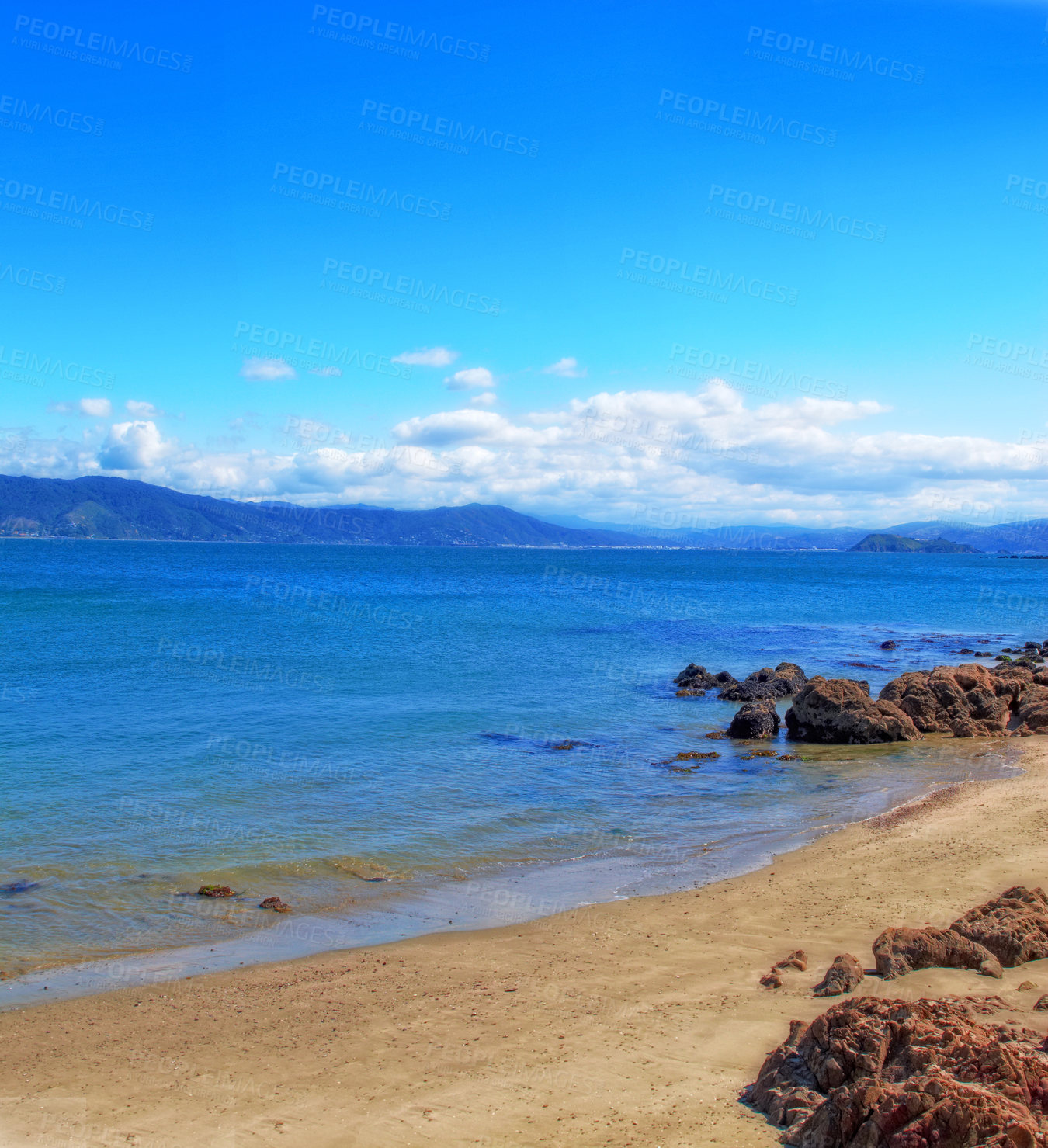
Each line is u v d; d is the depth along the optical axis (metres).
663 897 16.69
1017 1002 10.26
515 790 24.70
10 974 13.48
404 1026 11.41
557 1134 8.38
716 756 29.41
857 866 17.70
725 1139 7.96
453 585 123.69
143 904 16.38
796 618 81.69
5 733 29.94
